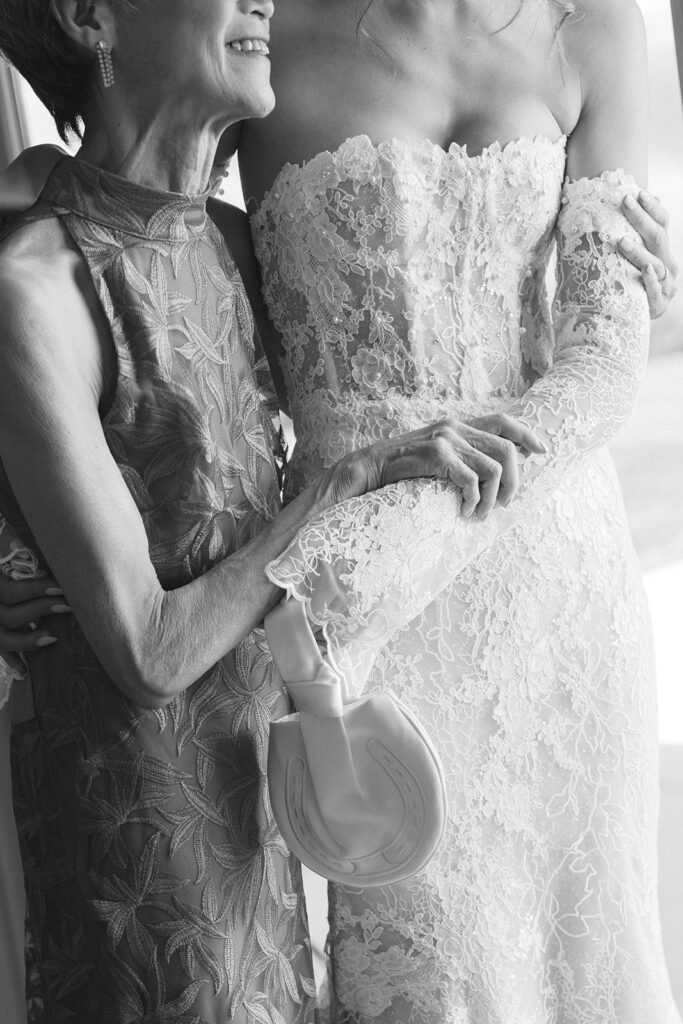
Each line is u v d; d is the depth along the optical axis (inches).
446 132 65.1
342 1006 68.0
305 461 67.3
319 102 64.3
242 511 59.0
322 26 64.5
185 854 56.2
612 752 69.4
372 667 63.9
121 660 53.3
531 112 65.2
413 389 65.4
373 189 63.1
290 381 69.2
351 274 64.6
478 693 64.7
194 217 57.6
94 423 53.2
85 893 56.8
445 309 65.9
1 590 58.1
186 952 56.1
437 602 64.3
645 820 72.3
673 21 72.0
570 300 67.3
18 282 51.6
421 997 65.3
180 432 55.7
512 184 64.8
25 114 102.0
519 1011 67.4
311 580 55.2
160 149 55.6
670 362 184.5
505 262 67.1
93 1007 57.8
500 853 66.3
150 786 55.9
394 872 57.1
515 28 65.3
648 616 73.0
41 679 58.4
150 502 56.2
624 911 70.2
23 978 76.3
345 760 55.4
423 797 55.0
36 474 51.8
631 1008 70.4
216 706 57.9
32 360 51.0
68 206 54.4
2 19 55.6
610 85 67.4
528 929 67.7
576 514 68.4
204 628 54.2
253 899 58.9
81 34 53.9
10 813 73.7
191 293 57.1
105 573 52.4
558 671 67.2
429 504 56.8
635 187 66.8
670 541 179.6
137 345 54.7
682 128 130.9
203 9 52.3
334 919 67.0
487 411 66.2
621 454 189.6
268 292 68.1
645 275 66.5
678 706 139.7
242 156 67.8
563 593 67.0
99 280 54.1
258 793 59.6
